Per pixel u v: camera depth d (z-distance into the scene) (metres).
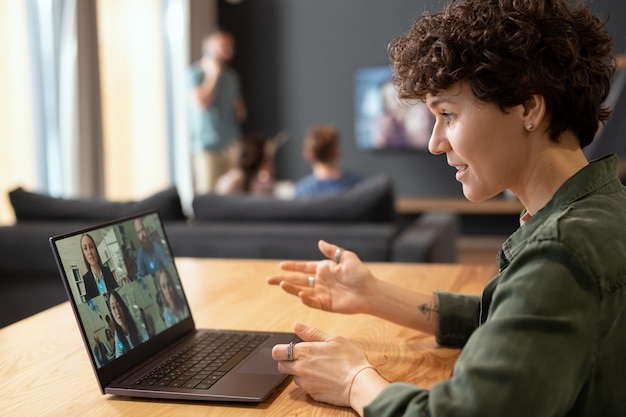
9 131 5.06
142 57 6.49
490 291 1.00
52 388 1.12
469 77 0.91
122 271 1.22
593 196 0.93
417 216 7.25
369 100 7.25
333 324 1.44
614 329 0.84
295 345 1.06
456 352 1.29
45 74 5.47
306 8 7.38
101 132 5.77
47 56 5.48
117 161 6.16
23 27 5.20
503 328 0.82
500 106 0.91
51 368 1.21
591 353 0.84
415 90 0.98
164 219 3.23
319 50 7.38
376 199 3.10
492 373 0.80
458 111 0.94
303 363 1.05
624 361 0.84
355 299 1.36
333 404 1.03
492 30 0.90
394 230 3.06
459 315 1.33
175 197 3.24
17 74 5.13
